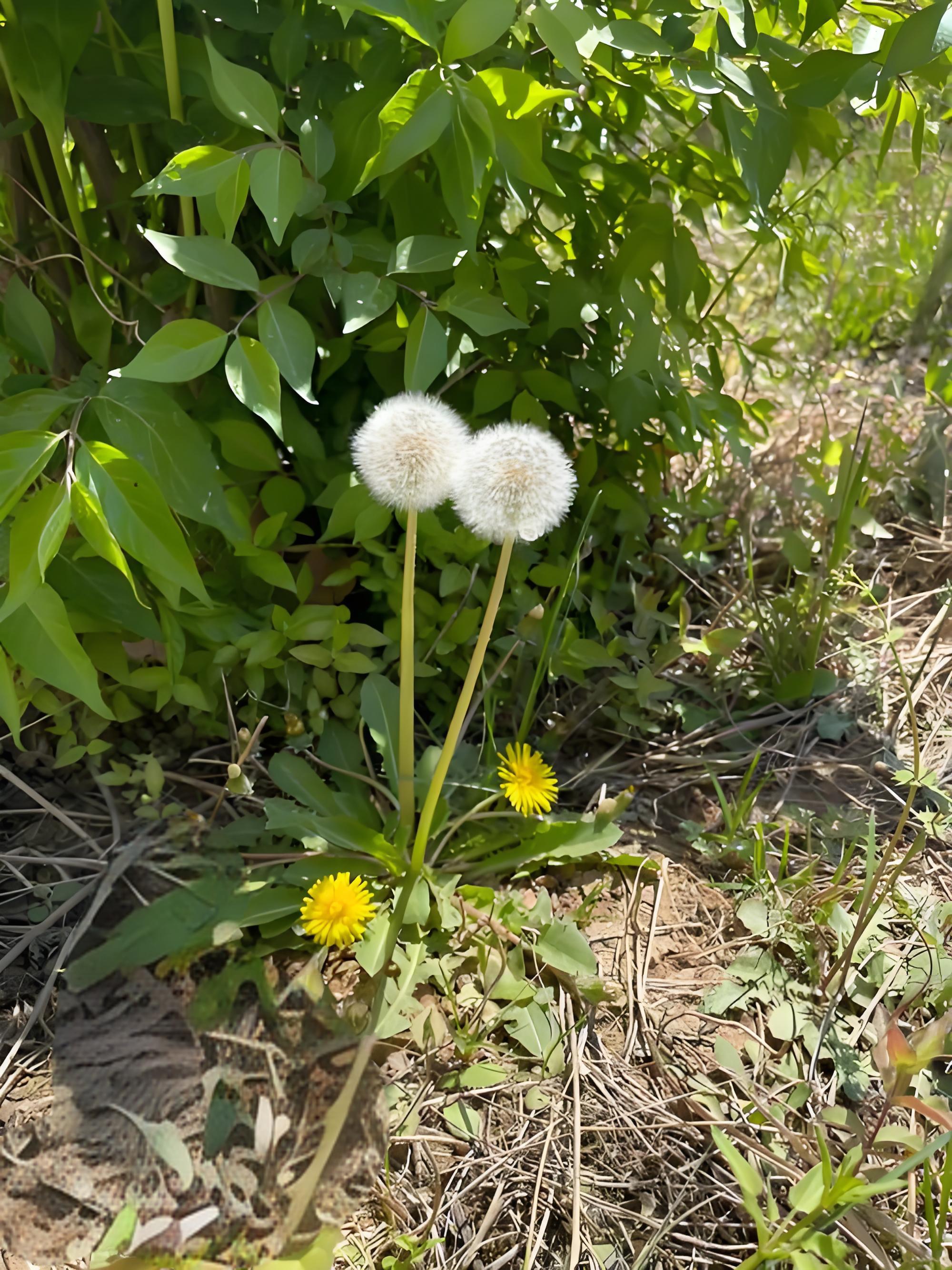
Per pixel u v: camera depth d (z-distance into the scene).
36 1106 0.35
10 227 0.49
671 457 0.72
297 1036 0.34
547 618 0.51
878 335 0.94
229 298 0.48
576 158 0.51
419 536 0.50
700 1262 0.32
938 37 0.39
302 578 0.49
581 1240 0.33
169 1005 0.35
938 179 0.87
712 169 0.52
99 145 0.47
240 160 0.37
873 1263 0.33
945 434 0.73
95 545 0.34
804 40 0.45
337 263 0.42
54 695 0.46
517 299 0.49
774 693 0.58
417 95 0.38
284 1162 0.31
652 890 0.47
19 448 0.34
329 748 0.48
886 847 0.47
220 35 0.45
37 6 0.39
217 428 0.46
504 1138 0.36
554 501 0.34
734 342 0.65
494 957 0.40
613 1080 0.38
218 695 0.49
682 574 0.63
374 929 0.40
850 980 0.42
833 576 0.58
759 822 0.50
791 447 0.74
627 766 0.53
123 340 0.49
